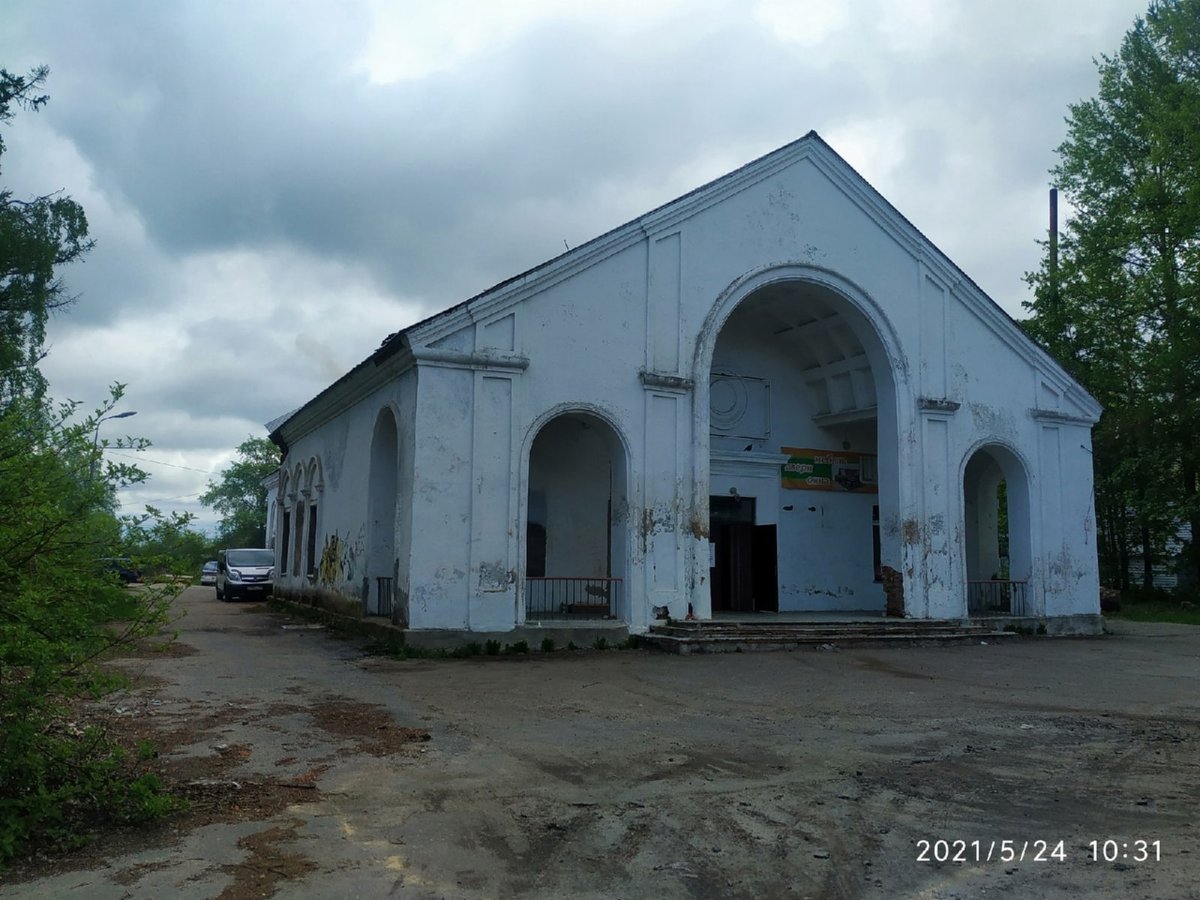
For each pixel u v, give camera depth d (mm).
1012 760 7820
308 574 23766
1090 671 14164
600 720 9555
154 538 5957
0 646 5262
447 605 15273
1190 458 30484
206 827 5664
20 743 5363
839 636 17078
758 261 18766
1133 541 35438
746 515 22188
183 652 15109
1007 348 21453
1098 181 33125
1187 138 28812
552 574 19625
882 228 20266
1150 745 8500
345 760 7496
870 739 8695
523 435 16109
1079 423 22250
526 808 6211
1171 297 30422
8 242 19953
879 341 19938
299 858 5160
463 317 15820
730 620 18328
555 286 16719
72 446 5758
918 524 19578
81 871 4906
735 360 22219
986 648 17578
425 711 9898
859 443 23500
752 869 5141
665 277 17781
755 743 8438
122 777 6363
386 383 17500
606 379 16953
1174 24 30734
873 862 5266
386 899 4629
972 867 5188
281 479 29031
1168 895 4773
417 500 15289
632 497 16891
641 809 6219
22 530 5434
